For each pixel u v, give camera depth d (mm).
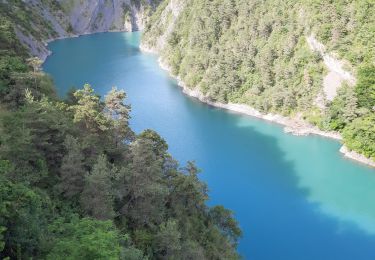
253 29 138000
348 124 102812
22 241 29734
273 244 71312
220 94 134375
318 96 113250
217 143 107938
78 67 182250
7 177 36594
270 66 126750
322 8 117125
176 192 58875
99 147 55750
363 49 106000
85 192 44844
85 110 56812
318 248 70250
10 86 68000
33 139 49125
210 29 155000
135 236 47750
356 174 91250
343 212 79250
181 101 140625
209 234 58406
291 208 80812
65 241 29969
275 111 121562
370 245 70688
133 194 51344
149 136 64938
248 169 94812
